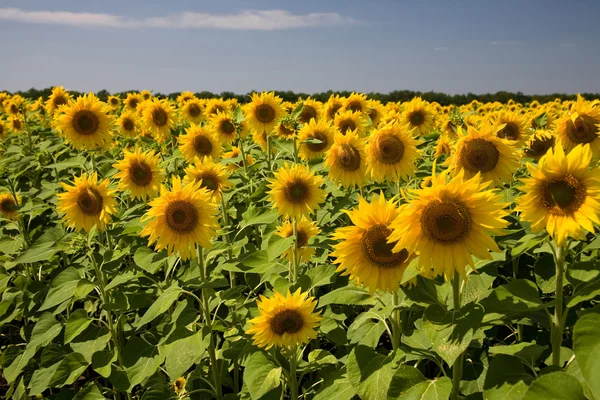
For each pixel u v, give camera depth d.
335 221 7.05
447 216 2.97
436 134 10.25
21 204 7.43
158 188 6.78
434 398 3.06
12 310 6.46
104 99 21.52
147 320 4.10
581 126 5.68
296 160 7.29
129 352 4.62
